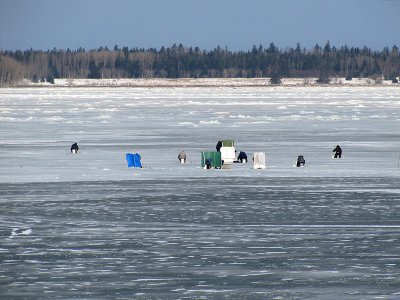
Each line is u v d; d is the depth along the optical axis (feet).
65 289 193.36
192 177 420.77
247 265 217.36
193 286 195.83
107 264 219.00
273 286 195.62
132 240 252.01
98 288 194.29
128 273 208.95
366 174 433.07
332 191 364.38
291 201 334.24
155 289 192.95
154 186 384.06
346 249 237.45
